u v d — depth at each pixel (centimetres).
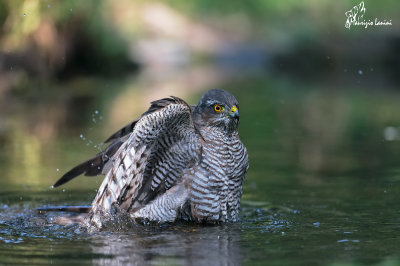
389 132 1530
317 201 944
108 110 1755
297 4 3478
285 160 1242
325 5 3216
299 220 838
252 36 3469
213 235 765
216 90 869
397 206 905
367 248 697
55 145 1338
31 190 1004
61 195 983
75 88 2161
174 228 810
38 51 2134
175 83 2338
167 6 3506
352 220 830
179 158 835
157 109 798
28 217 850
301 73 2958
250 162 1226
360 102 2038
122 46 2711
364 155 1284
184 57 3066
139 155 779
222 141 853
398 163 1202
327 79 2720
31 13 2062
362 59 3027
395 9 3250
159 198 834
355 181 1072
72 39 2364
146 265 638
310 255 672
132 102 1875
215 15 3638
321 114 1812
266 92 2259
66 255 671
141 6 3181
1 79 2014
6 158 1216
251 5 3716
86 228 786
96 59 2523
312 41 3166
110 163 877
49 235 757
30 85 2070
